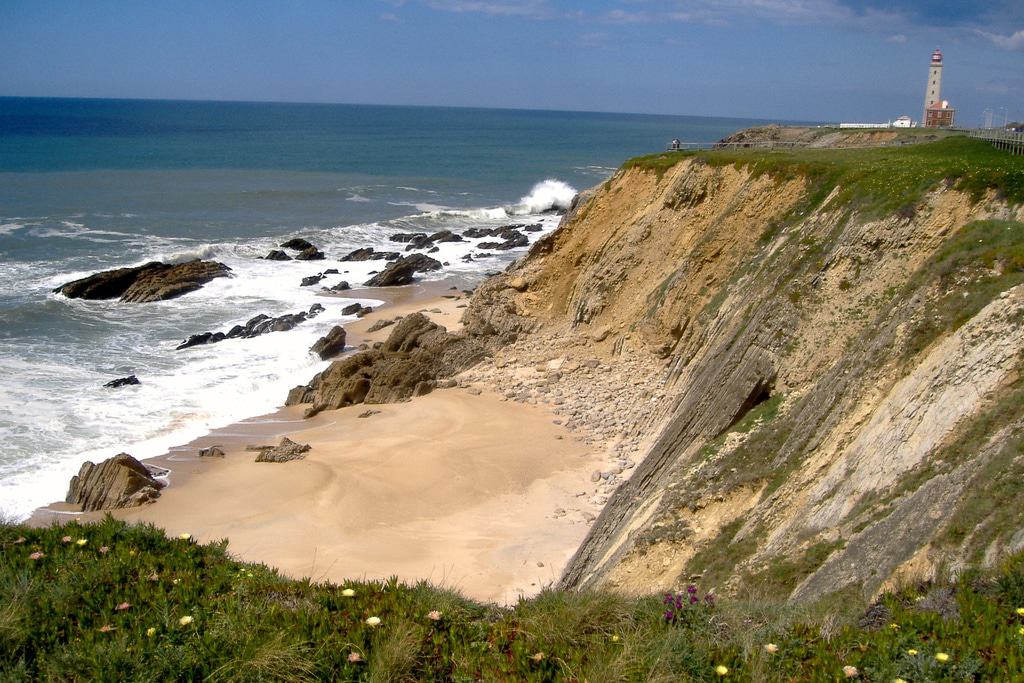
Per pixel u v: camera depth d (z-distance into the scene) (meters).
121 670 7.40
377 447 30.70
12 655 7.67
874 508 12.72
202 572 9.75
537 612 8.88
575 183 120.44
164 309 50.03
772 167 33.56
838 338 21.69
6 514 25.72
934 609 7.80
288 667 7.41
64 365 39.75
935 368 14.98
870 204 25.52
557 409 33.56
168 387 37.78
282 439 30.94
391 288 57.53
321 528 24.69
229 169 120.44
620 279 38.72
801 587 11.95
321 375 38.59
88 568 9.32
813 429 17.91
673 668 7.39
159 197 89.56
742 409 21.84
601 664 7.47
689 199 36.97
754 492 17.27
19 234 67.06
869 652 7.21
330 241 73.44
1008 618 7.39
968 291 17.33
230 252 65.69
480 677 7.63
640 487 22.45
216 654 7.61
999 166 25.73
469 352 39.47
